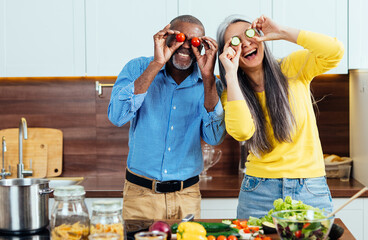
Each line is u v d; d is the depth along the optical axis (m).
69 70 2.95
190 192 2.26
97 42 2.94
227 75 2.03
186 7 2.91
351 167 3.15
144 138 2.21
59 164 3.27
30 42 2.94
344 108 3.27
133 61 2.29
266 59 2.07
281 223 1.41
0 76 2.95
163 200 2.21
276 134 2.02
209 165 3.15
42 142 3.26
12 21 2.93
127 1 2.92
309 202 2.02
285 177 2.02
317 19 2.90
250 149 2.08
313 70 2.09
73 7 2.92
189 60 2.14
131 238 1.59
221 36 2.14
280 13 2.90
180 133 2.23
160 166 2.21
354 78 3.10
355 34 2.90
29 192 1.60
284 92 2.04
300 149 2.04
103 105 3.29
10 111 3.28
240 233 1.58
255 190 2.09
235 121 2.00
